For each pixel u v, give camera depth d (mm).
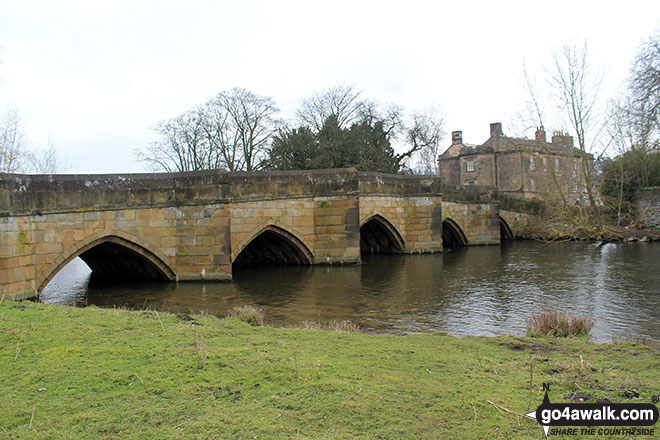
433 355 6426
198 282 17016
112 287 16672
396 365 5879
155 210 16547
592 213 33625
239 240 19203
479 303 13719
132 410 4457
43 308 8844
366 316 12094
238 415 4324
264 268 21750
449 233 34156
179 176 17078
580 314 12109
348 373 5461
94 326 7539
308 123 50656
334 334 7711
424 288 16203
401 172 54125
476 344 7242
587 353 6754
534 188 54281
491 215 33562
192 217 17016
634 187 36719
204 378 5234
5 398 4750
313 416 4293
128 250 16812
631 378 5441
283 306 13312
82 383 5121
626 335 10047
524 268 21172
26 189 12922
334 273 19766
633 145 35625
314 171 21766
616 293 15070
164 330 7371
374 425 4129
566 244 33250
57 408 4512
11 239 12398
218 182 16891
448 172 61344
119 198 15484
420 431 4020
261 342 6855
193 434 3977
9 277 12273
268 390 4895
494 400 4676
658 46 29719
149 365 5676
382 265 22391
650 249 28047
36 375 5348
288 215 20969
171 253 17047
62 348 6316
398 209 27172
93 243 14844
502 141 58750
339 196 21797
